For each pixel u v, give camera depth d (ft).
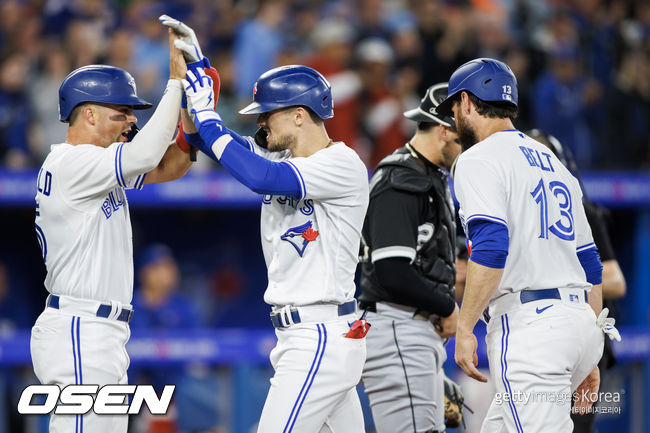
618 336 44.55
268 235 44.68
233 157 42.06
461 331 42.83
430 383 51.72
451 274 52.21
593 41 123.24
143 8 113.80
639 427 91.76
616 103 115.96
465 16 116.47
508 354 43.16
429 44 110.83
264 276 117.80
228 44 111.24
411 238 49.93
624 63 123.85
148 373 88.74
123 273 45.29
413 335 51.57
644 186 101.60
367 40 109.09
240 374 89.35
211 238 117.91
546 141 54.70
